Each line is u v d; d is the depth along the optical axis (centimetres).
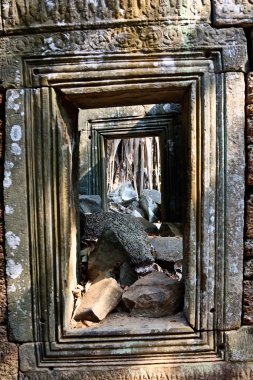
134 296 218
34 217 197
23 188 195
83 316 211
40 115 192
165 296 214
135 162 689
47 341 203
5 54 188
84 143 408
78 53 186
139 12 183
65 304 203
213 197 194
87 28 185
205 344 203
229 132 189
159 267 264
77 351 203
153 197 561
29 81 190
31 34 188
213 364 203
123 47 186
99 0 183
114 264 243
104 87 191
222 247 196
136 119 396
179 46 185
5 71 189
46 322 202
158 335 203
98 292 220
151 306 215
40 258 198
